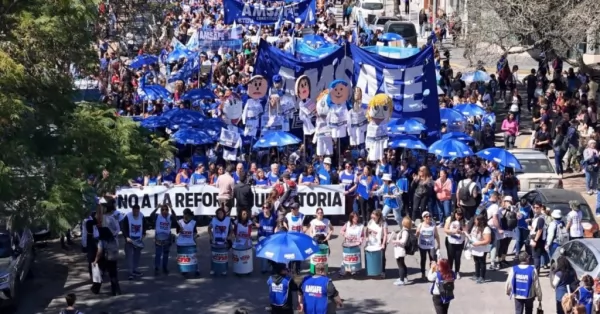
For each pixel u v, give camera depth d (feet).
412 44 172.14
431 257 69.51
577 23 103.09
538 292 58.29
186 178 85.15
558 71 126.21
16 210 55.06
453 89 121.80
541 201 77.25
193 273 71.97
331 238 81.41
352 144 92.43
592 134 100.73
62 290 69.00
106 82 119.03
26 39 56.29
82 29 60.23
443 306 57.93
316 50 120.06
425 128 92.84
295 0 157.58
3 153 53.26
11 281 62.80
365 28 161.89
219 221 71.20
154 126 92.32
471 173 83.87
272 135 88.74
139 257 72.64
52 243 81.30
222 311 64.28
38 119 57.47
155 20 146.00
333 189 84.17
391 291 68.13
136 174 61.62
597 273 60.34
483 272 69.56
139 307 65.31
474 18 117.50
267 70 93.30
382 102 87.81
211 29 133.69
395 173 87.61
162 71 151.12
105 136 59.26
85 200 58.90
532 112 120.16
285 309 55.67
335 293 54.08
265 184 84.07
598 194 88.17
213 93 110.83
